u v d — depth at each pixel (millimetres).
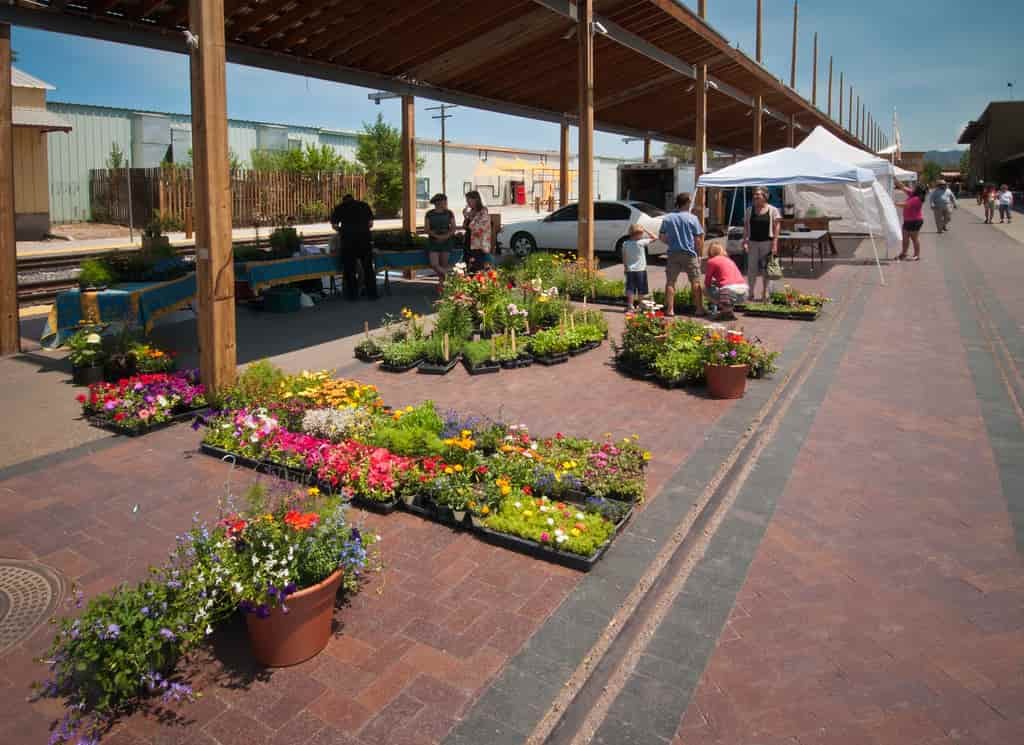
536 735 2855
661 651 3439
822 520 4738
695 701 3115
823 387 7637
